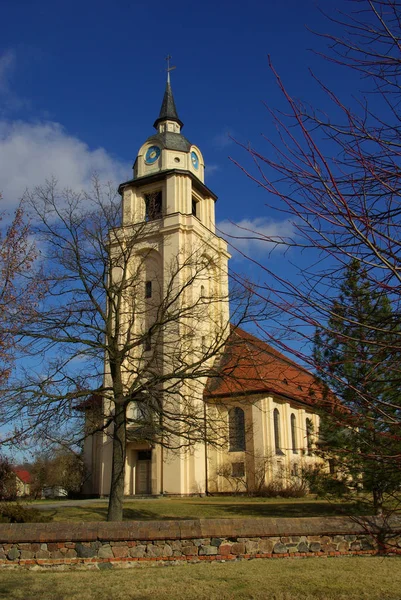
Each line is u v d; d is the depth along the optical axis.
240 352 21.55
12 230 20.42
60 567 14.37
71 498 43.91
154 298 42.06
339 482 16.95
